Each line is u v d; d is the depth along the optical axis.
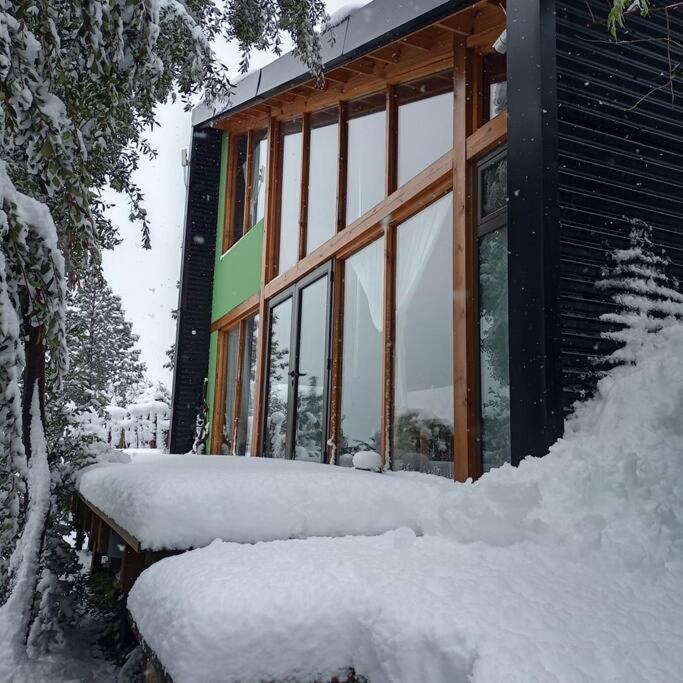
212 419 8.84
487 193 3.98
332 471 3.15
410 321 4.69
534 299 2.89
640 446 2.15
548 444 2.71
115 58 2.32
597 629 1.30
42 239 2.34
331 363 5.76
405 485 2.56
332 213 6.32
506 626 1.29
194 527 2.21
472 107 4.29
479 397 3.84
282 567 1.65
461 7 4.11
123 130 3.65
